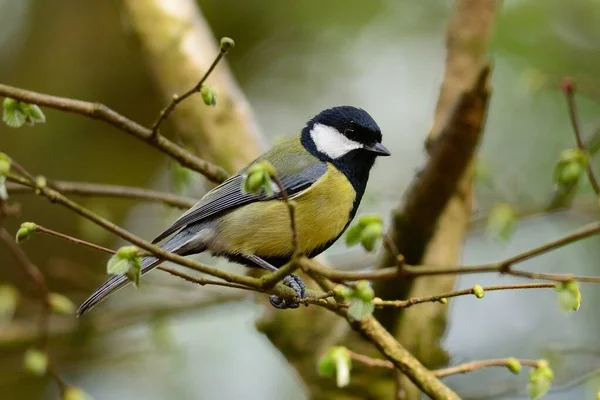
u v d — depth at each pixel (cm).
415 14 1439
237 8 1464
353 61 1480
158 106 1486
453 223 921
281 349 880
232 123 912
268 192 526
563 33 1285
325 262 910
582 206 1102
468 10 949
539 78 1012
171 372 1281
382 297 802
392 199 1128
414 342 858
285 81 1495
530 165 1270
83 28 1500
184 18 938
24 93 668
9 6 1526
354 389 840
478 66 925
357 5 1431
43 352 869
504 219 966
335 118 835
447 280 894
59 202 548
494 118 1295
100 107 715
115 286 692
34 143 1442
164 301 1098
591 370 922
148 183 1477
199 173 811
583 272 1267
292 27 1462
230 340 1376
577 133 754
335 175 805
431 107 1455
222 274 555
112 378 1363
